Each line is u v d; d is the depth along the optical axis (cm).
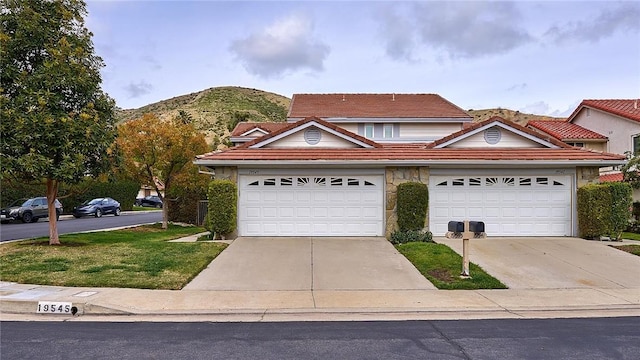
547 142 1581
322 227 1457
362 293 881
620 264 1123
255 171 1458
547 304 818
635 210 1997
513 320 729
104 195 3825
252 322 711
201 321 716
